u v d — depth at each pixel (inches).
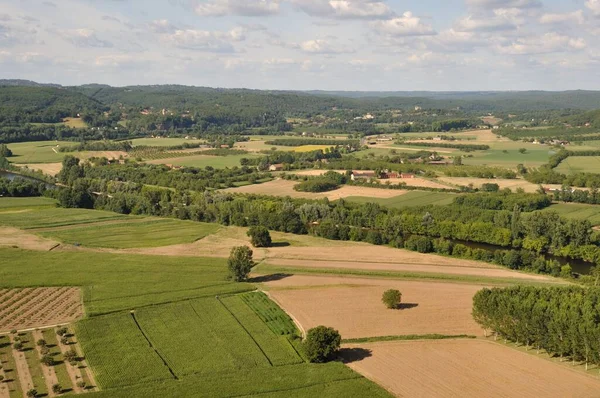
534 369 4746.6
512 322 5177.2
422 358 4970.5
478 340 5329.7
